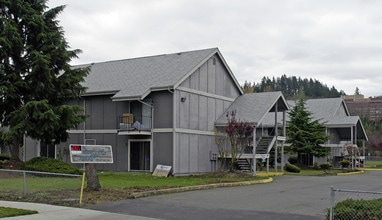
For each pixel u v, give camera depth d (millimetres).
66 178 19469
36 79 23203
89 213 11898
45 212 11977
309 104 48688
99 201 13836
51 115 22062
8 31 22281
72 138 30016
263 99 31312
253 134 28047
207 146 28906
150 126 26828
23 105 23031
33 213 11797
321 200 15281
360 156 45281
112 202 13789
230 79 32062
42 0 24297
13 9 23250
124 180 21312
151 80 27547
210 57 29609
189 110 27406
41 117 21969
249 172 28625
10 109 23609
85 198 14172
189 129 27281
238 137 26750
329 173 33000
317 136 38000
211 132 29297
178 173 26031
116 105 28375
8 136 22203
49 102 24250
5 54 22500
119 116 28141
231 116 28938
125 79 29188
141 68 30438
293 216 11680
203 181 21188
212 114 29719
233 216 11617
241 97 32688
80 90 25547
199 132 28203
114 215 11672
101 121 28922
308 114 38844
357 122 43875
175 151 25953
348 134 45969
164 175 25328
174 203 13867
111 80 29688
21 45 22906
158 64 30219
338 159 44188
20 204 13219
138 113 27500
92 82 30078
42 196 14367
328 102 48094
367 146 64250
